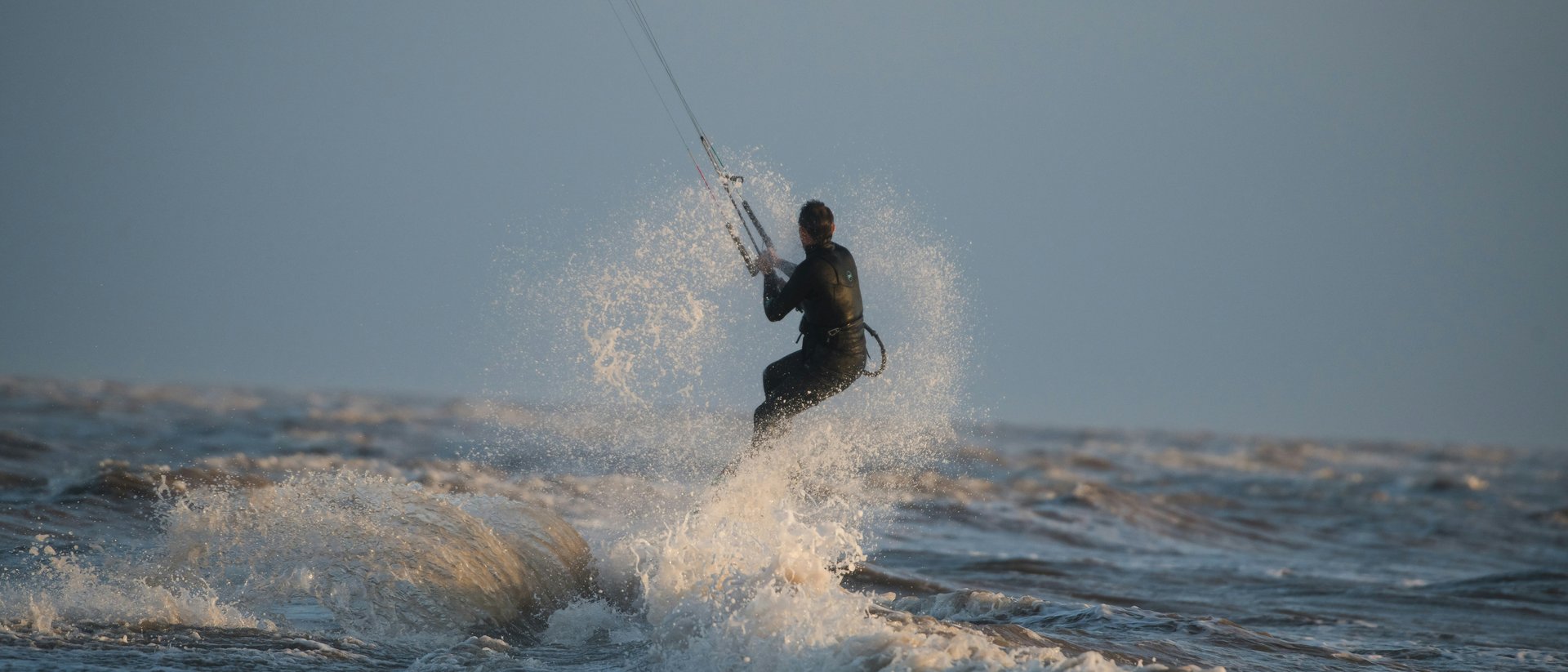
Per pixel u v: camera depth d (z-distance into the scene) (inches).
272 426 3959.2
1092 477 3956.7
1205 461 5398.6
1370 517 3331.7
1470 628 1409.9
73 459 2359.7
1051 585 1624.0
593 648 923.4
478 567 1002.7
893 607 1160.8
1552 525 3356.3
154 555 1037.8
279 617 905.5
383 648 858.1
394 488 1115.9
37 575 1022.4
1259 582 1818.4
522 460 2596.0
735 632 802.8
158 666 754.8
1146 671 700.7
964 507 2593.5
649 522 1537.9
